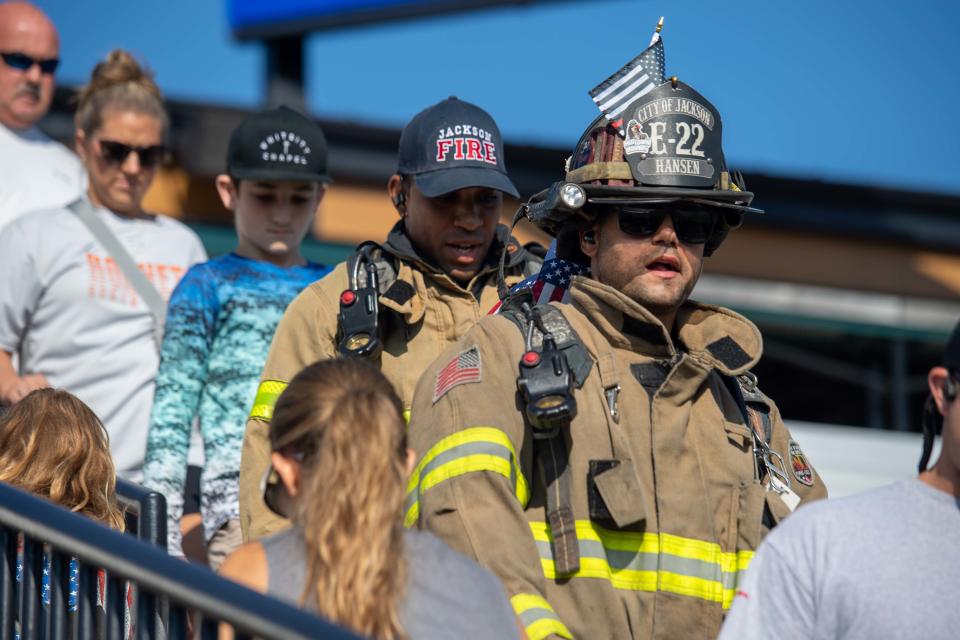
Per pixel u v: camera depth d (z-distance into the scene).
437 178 4.92
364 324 4.68
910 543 3.25
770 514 4.12
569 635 3.68
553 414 3.92
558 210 4.30
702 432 4.18
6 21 7.00
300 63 11.45
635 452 4.05
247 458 4.67
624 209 4.20
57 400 4.32
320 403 3.16
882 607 3.19
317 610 3.04
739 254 11.88
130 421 5.97
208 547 5.47
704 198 4.22
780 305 11.91
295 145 5.82
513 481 3.94
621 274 4.24
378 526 3.06
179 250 6.39
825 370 12.05
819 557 3.27
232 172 5.86
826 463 8.63
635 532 3.98
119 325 6.03
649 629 3.92
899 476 8.73
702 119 4.30
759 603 3.31
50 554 3.33
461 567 3.22
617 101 4.30
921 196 12.29
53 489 4.19
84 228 6.10
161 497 4.43
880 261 12.21
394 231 5.05
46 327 5.98
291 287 5.78
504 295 4.89
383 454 3.12
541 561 3.93
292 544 3.15
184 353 5.55
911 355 12.37
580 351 4.12
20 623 3.42
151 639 3.11
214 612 2.87
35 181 7.05
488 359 4.10
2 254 5.99
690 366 4.12
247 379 5.58
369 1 11.30
